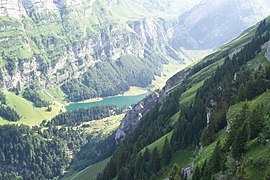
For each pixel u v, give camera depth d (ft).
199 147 447.42
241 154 258.98
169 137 584.81
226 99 458.91
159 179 484.33
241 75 476.95
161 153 540.11
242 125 268.21
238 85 458.91
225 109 395.55
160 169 503.20
